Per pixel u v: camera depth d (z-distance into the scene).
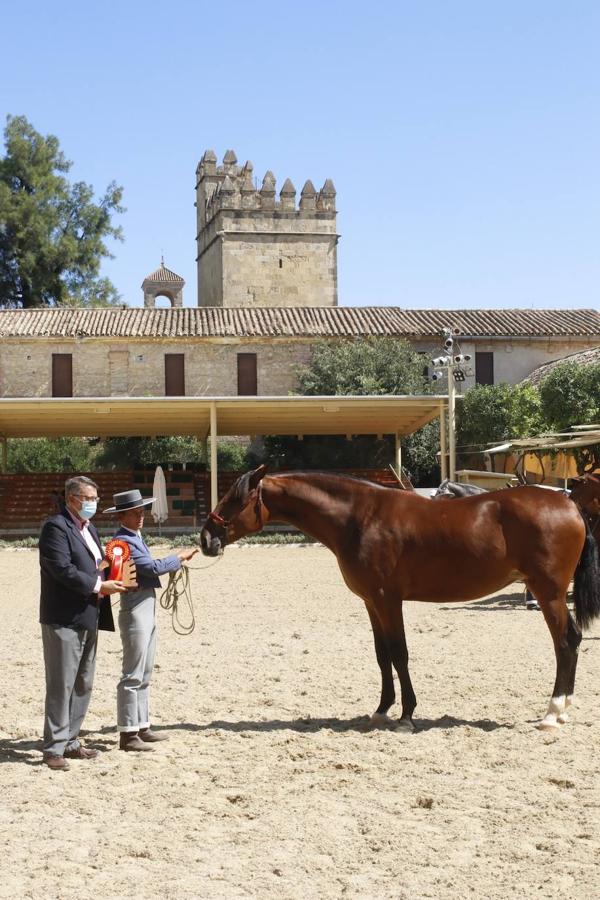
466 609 15.05
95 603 7.25
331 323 47.31
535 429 37.66
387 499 8.17
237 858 5.11
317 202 67.19
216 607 16.36
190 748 7.47
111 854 5.19
